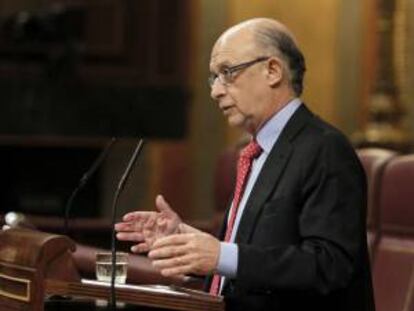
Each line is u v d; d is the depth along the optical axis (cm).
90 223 1417
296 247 769
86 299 759
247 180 845
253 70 820
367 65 2528
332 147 796
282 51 823
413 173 1105
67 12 2511
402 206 1111
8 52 2517
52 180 2658
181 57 2597
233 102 827
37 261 724
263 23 830
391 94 2012
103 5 2559
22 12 2508
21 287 737
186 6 2594
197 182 2609
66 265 731
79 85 2544
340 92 2550
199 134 2609
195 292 800
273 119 830
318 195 782
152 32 2581
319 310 797
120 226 850
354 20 2544
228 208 893
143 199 2589
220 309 751
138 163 2581
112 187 2605
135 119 2562
